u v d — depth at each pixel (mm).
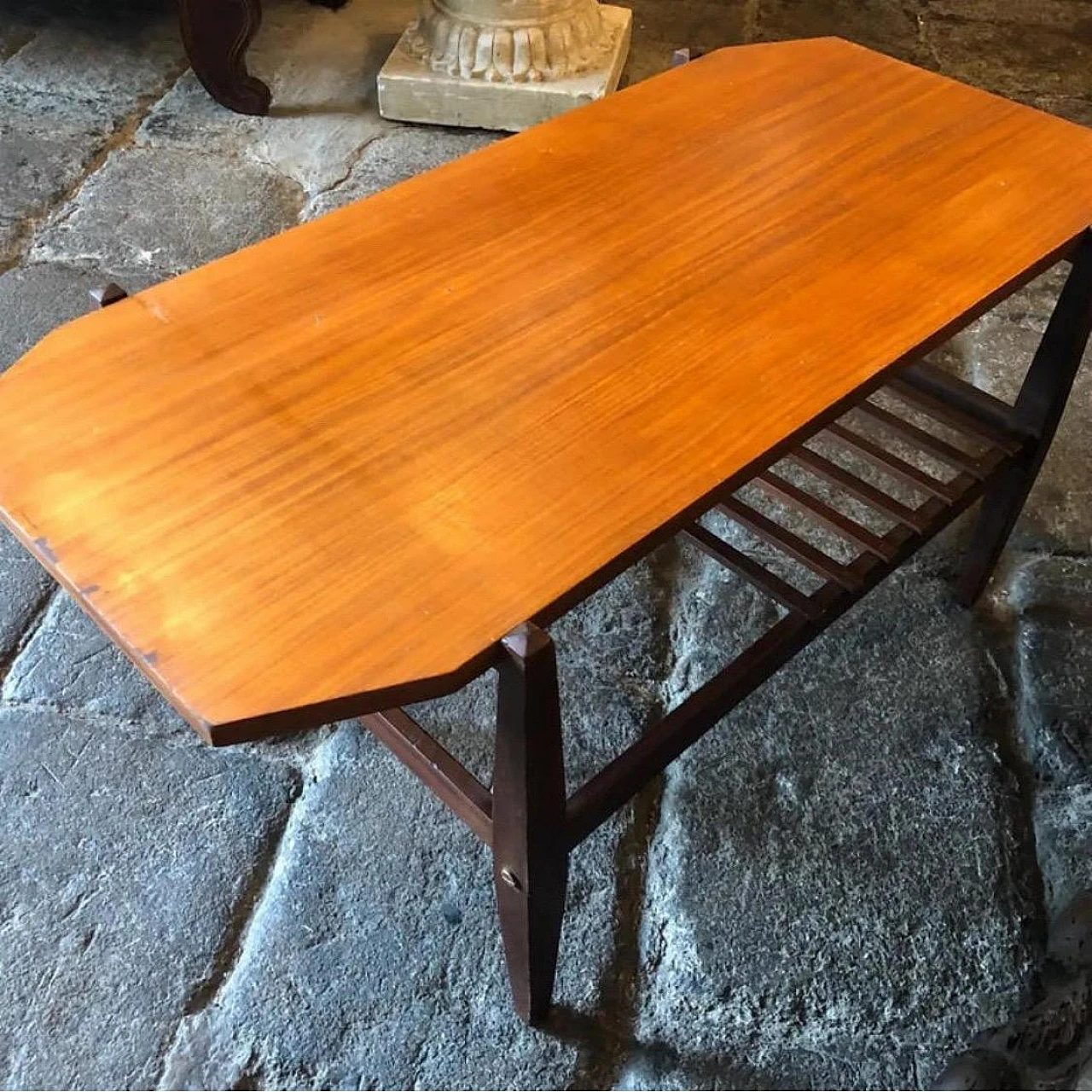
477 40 2500
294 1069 1195
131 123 2555
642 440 957
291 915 1301
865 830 1385
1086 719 1498
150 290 1099
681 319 1076
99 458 929
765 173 1272
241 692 766
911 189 1248
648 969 1273
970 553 1580
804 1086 1194
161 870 1334
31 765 1425
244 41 2469
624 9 2793
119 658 1548
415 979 1257
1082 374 1995
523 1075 1196
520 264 1140
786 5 3131
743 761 1445
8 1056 1190
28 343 1983
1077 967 1245
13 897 1305
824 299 1101
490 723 1482
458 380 1009
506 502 904
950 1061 1206
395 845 1366
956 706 1514
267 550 860
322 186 2410
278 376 1009
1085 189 1250
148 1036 1211
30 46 2756
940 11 3139
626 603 1632
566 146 1316
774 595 1344
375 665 788
